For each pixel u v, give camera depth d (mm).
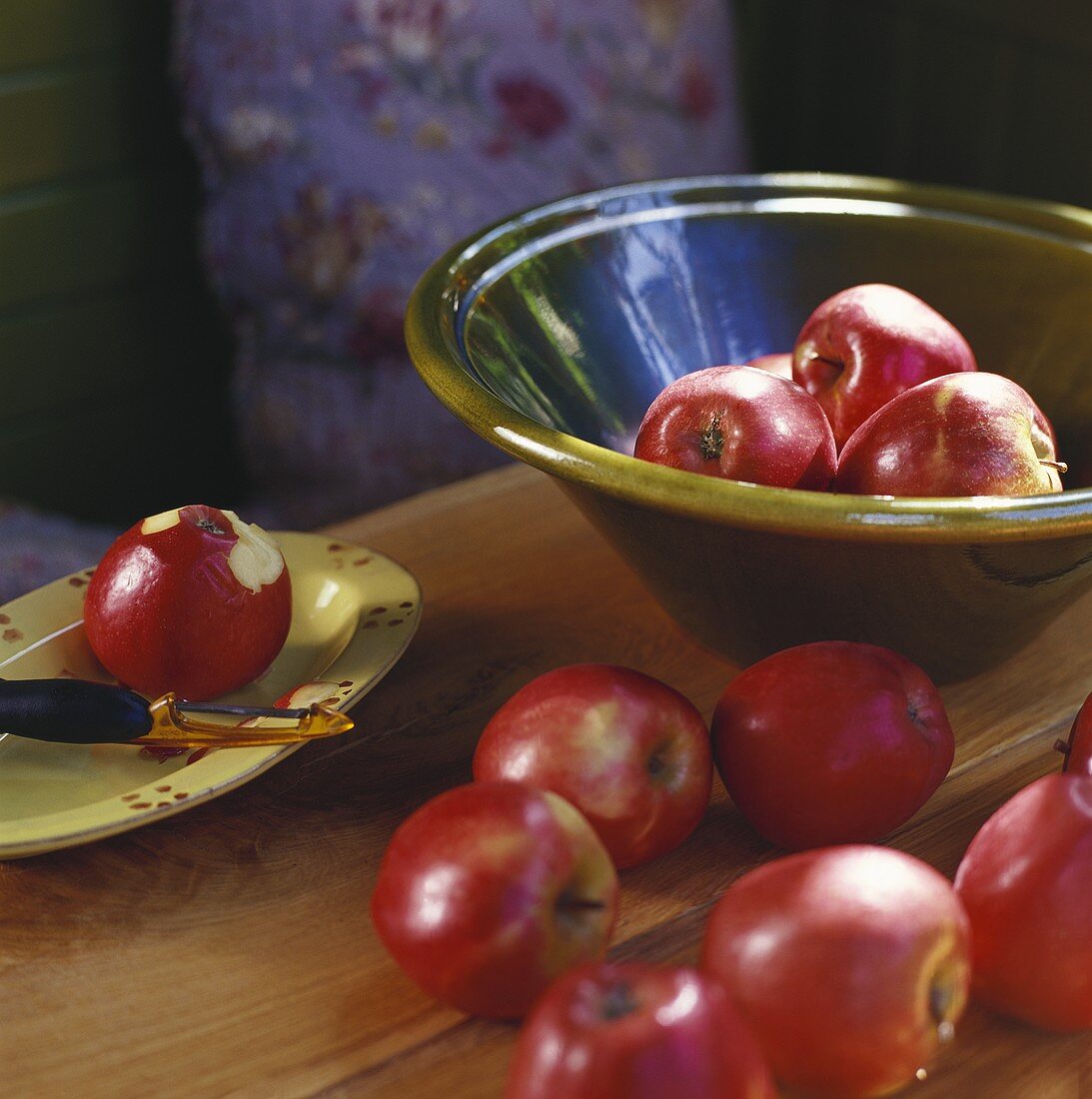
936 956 602
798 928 602
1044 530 662
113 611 765
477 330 813
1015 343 890
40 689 730
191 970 683
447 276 821
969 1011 661
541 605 876
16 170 1689
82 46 1678
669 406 762
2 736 763
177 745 746
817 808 691
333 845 735
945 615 728
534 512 957
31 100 1665
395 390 1623
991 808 744
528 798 636
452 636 854
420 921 626
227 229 1630
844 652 702
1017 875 632
